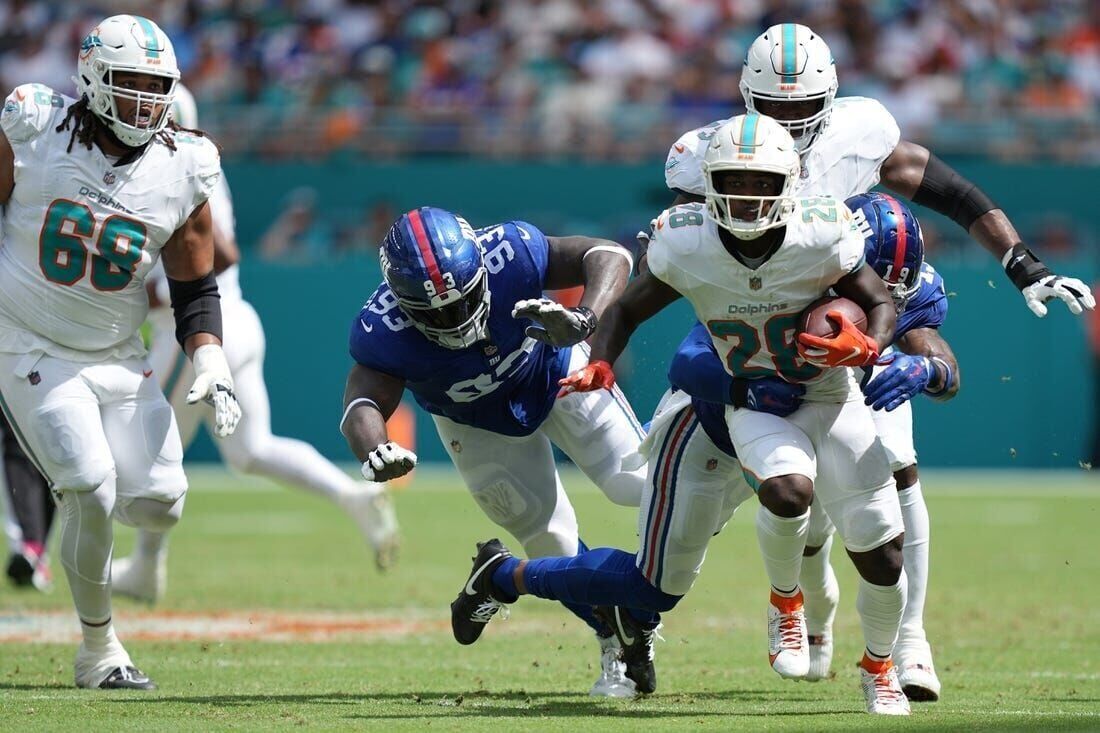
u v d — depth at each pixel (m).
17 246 18.28
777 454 15.91
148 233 18.31
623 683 18.34
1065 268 53.41
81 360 18.52
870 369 17.08
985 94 61.59
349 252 56.94
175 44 64.75
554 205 57.81
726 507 17.73
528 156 58.50
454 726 15.23
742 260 15.60
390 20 64.69
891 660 16.73
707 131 18.16
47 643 22.73
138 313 18.81
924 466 54.12
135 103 17.67
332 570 32.38
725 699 18.02
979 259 54.56
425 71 63.12
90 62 17.56
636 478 19.34
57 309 18.27
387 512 29.22
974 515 43.75
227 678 19.58
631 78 62.53
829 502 16.31
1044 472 53.44
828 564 18.97
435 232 16.92
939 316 17.98
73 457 18.09
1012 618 26.08
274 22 65.19
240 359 27.72
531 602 28.88
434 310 17.11
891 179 18.86
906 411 18.17
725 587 30.12
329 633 24.20
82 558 18.42
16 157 18.02
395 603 27.84
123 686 18.58
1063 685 19.27
